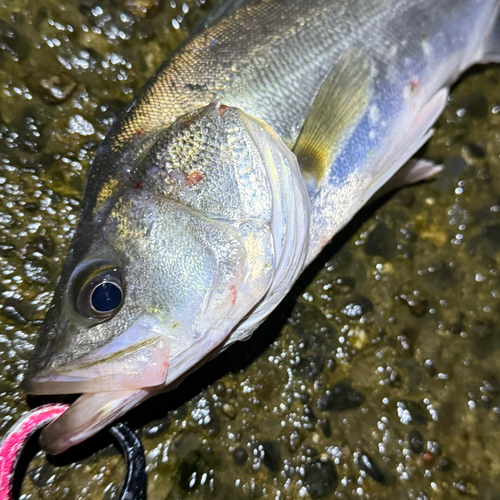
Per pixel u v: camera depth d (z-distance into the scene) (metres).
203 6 0.33
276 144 0.25
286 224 0.24
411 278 0.32
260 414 0.29
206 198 0.23
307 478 0.28
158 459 0.27
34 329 0.28
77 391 0.21
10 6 0.31
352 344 0.31
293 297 0.31
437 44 0.30
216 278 0.23
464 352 0.31
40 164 0.30
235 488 0.28
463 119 0.34
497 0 0.32
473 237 0.33
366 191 0.29
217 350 0.25
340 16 0.28
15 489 0.26
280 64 0.26
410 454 0.29
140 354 0.22
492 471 0.30
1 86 0.30
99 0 0.31
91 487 0.27
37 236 0.29
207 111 0.23
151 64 0.32
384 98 0.28
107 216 0.23
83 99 0.31
